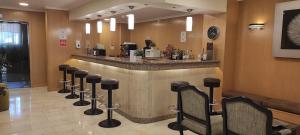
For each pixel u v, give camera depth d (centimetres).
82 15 577
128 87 429
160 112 426
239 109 220
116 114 460
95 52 611
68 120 416
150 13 602
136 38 845
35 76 712
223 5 453
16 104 513
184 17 609
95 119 425
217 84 405
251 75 469
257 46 456
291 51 398
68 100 557
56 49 657
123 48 760
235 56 495
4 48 664
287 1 406
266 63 443
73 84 589
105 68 511
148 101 409
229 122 235
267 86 443
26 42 691
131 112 421
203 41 515
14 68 686
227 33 469
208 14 492
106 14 539
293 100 404
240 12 483
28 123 396
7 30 661
